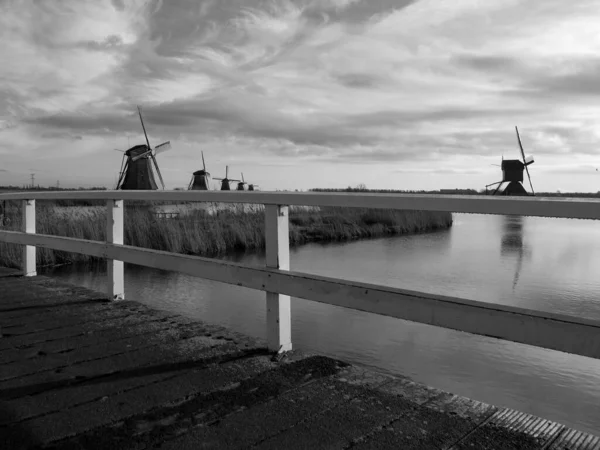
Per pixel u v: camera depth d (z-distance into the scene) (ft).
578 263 56.80
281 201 9.41
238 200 10.12
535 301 37.86
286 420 6.97
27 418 7.20
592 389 19.57
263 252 60.08
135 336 11.07
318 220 90.12
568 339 6.09
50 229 48.91
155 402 7.66
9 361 9.52
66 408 7.52
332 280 8.51
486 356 23.25
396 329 27.45
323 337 25.79
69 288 16.39
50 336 11.09
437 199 7.25
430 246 71.61
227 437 6.55
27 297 15.03
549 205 6.19
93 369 9.09
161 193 11.73
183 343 10.52
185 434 6.65
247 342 10.53
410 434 6.49
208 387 8.17
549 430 6.57
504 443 6.23
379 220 96.02
